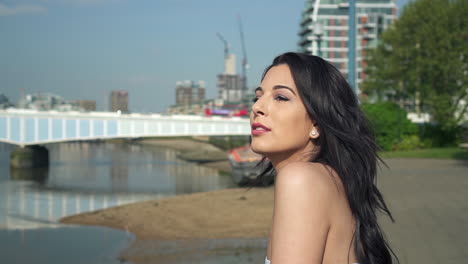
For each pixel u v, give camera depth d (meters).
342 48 98.75
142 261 12.41
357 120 1.27
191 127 57.94
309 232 1.01
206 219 17.56
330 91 1.22
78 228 19.36
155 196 35.62
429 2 43.53
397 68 44.62
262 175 1.62
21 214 25.31
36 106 60.22
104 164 71.75
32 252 14.94
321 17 98.62
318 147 1.25
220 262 10.92
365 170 1.23
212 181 47.25
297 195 1.03
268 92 1.23
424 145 45.06
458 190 15.45
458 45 41.41
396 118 43.50
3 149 119.94
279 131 1.19
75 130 53.97
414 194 14.73
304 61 1.24
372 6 99.44
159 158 86.81
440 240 8.13
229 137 102.12
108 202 31.86
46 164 68.81
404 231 9.00
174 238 15.10
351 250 1.13
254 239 13.54
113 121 54.62
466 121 45.19
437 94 42.94
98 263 12.82
